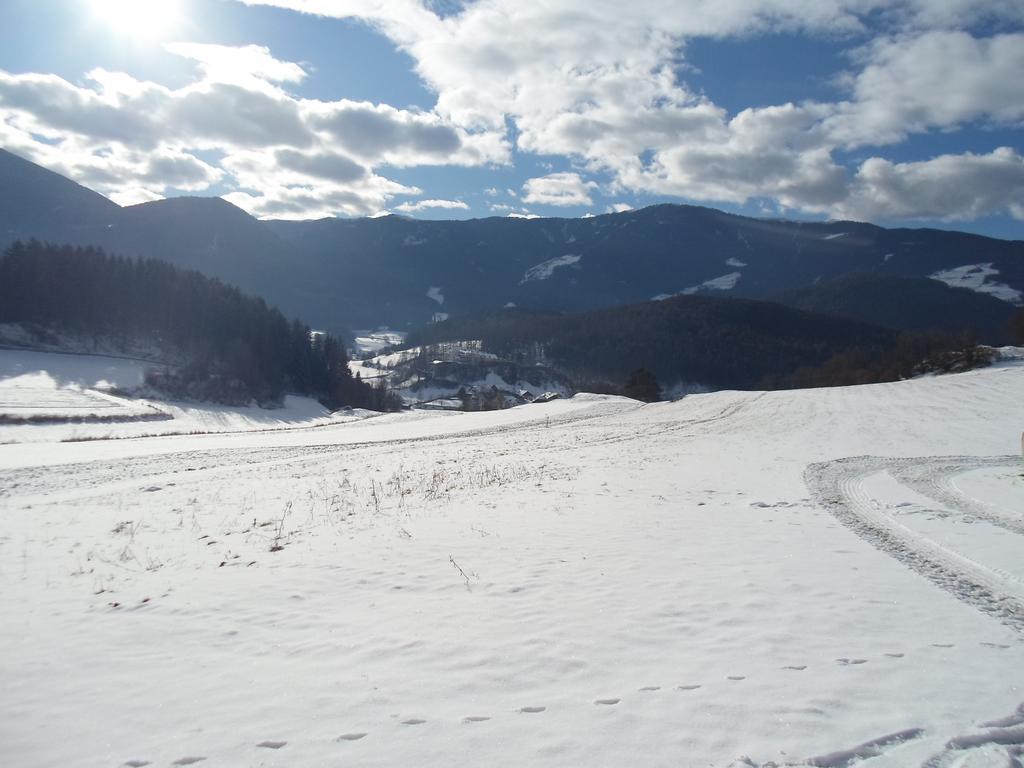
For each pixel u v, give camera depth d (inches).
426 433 1363.2
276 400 3331.7
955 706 171.9
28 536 470.0
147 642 245.4
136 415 2021.4
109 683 209.3
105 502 625.0
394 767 151.3
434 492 594.2
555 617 249.1
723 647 214.5
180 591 312.0
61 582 343.0
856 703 173.9
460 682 195.5
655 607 256.7
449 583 302.0
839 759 148.7
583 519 446.6
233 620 265.7
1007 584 284.7
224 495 637.3
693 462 757.9
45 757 165.8
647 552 349.4
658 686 187.2
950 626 231.3
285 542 416.8
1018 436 941.2
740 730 161.5
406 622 251.6
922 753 150.5
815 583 285.1
